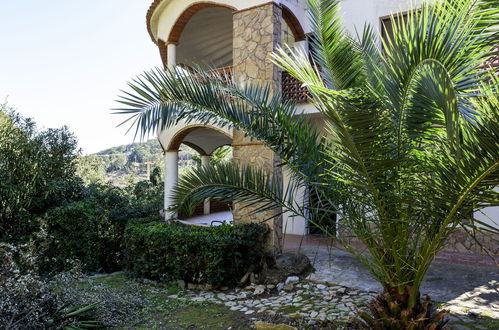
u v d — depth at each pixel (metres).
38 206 10.27
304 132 4.34
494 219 8.09
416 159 3.13
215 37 14.28
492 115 2.23
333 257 8.20
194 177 4.82
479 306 5.20
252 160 8.37
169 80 4.32
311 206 4.35
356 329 4.44
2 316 4.25
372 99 2.90
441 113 2.75
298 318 5.07
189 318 5.34
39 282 4.77
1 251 5.22
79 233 9.30
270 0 8.52
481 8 2.91
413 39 2.73
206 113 4.58
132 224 8.87
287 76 9.93
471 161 2.38
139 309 5.76
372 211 3.70
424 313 3.52
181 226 8.05
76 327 4.71
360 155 3.08
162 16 11.80
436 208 3.09
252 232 7.31
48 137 11.03
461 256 8.10
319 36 4.36
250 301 6.02
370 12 10.05
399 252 3.60
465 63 3.01
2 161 9.81
